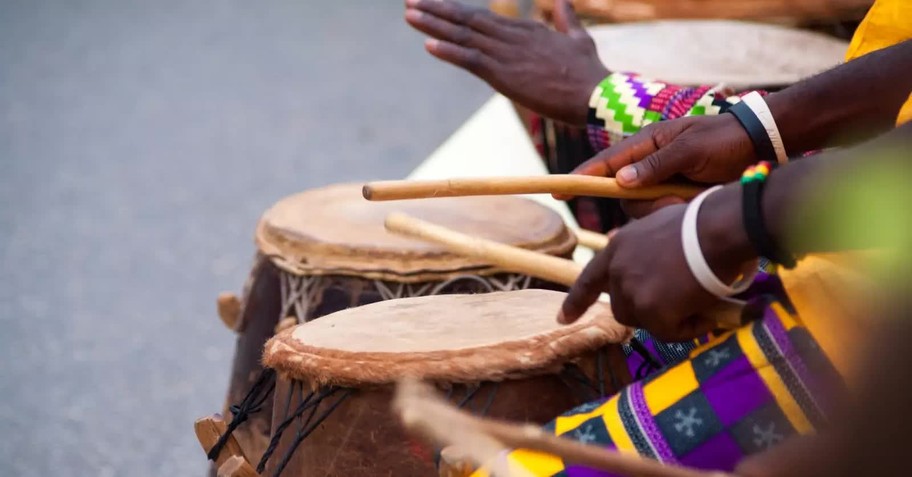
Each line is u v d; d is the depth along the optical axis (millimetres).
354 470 1775
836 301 1473
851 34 4238
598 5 4363
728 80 3309
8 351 4383
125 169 6484
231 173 6395
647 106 2441
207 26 9703
